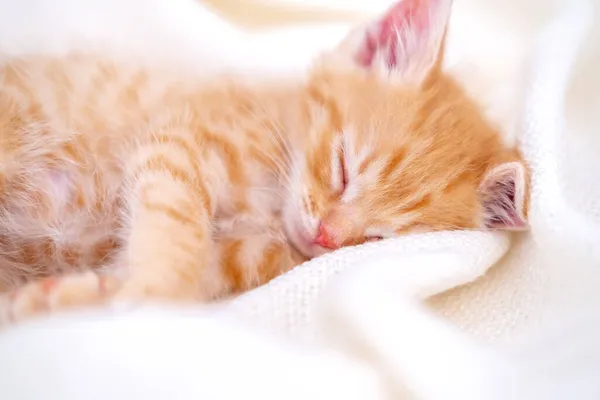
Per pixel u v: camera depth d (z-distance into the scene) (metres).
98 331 0.20
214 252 0.29
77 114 0.31
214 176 0.30
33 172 0.30
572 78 0.30
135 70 0.32
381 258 0.24
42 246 0.30
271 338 0.21
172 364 0.20
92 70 0.32
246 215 0.31
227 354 0.20
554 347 0.23
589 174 0.29
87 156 0.31
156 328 0.20
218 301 0.27
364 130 0.30
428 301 0.25
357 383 0.21
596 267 0.25
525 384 0.21
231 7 0.34
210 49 0.33
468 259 0.25
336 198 0.30
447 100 0.31
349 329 0.22
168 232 0.27
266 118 0.31
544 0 0.33
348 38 0.32
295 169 0.31
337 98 0.31
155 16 0.33
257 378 0.20
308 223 0.30
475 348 0.22
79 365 0.19
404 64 0.31
